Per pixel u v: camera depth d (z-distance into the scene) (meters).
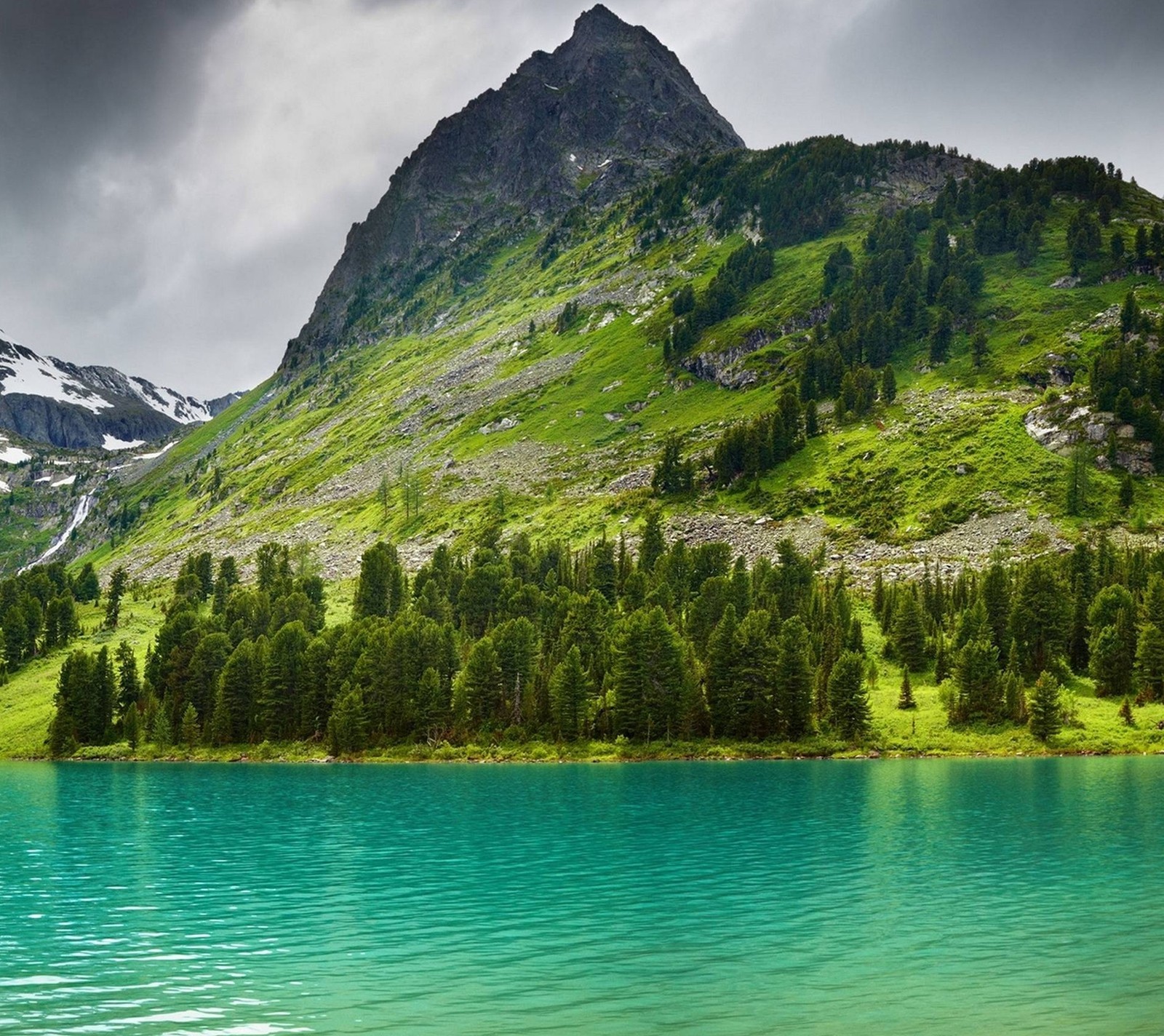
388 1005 36.69
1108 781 104.19
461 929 48.28
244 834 80.12
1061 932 46.81
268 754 159.88
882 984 38.91
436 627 165.25
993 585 169.75
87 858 69.62
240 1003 37.03
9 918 51.34
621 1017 35.19
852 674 139.12
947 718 143.62
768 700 144.12
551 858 67.44
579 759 140.75
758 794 99.69
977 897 54.31
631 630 145.88
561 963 42.25
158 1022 34.88
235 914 52.00
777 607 177.00
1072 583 180.50
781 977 39.94
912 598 167.12
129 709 180.62
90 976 40.72
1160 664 143.50
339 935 47.34
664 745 141.88
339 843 75.00
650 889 57.12
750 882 58.84
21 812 96.81
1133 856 65.81
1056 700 134.00
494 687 155.00
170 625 198.12
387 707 158.62
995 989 38.06
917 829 76.94
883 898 54.34
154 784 124.00
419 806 96.62
